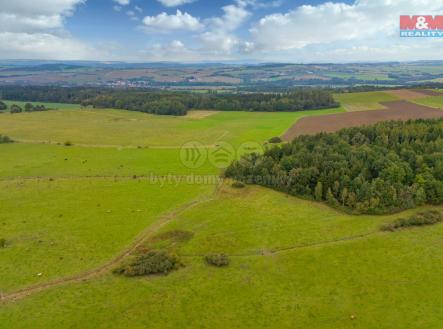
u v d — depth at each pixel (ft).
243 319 123.13
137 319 123.13
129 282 144.05
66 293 136.98
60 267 154.30
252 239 179.42
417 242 173.99
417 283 142.00
